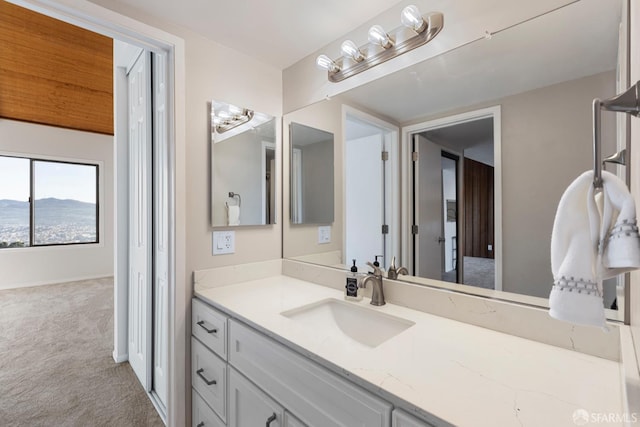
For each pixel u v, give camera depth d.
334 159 1.64
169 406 1.53
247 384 1.15
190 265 1.54
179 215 1.49
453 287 1.19
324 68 1.57
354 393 0.77
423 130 1.29
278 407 1.00
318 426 0.87
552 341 0.92
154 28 1.40
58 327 3.07
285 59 1.81
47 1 1.14
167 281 1.53
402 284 1.30
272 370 1.03
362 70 1.48
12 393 1.96
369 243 1.49
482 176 1.13
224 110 1.66
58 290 4.42
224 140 1.65
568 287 0.49
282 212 1.92
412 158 1.33
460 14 1.17
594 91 0.90
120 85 2.29
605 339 0.83
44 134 4.68
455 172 1.20
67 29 3.28
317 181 1.73
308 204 1.78
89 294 4.23
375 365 0.81
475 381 0.73
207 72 1.60
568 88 0.95
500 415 0.61
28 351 2.54
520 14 1.04
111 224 5.34
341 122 1.60
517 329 0.99
